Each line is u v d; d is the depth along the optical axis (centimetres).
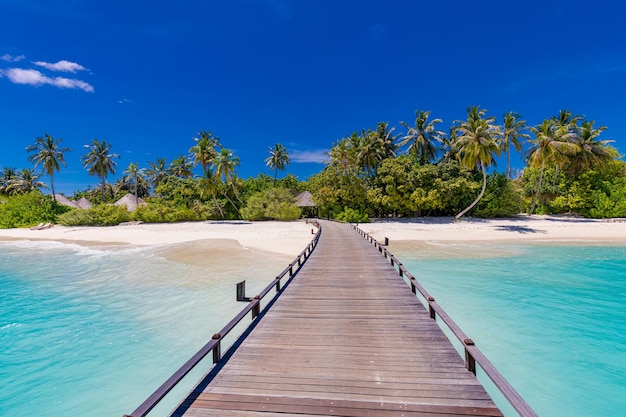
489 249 2247
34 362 725
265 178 6775
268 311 771
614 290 1243
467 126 3816
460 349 778
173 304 1093
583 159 3847
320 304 823
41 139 5034
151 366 707
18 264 1838
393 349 557
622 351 758
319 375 473
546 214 4231
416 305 809
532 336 839
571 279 1412
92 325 923
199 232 3180
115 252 2175
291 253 1977
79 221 4184
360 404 402
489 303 1094
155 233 3172
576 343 802
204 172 4631
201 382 456
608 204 3588
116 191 7500
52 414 557
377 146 4781
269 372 482
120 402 587
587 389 616
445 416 379
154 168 7012
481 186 4056
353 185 4200
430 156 4969
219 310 1034
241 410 394
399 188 3956
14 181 5875
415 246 2386
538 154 3794
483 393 423
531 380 648
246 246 2238
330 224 3631
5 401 591
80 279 1444
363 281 1067
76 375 673
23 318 980
